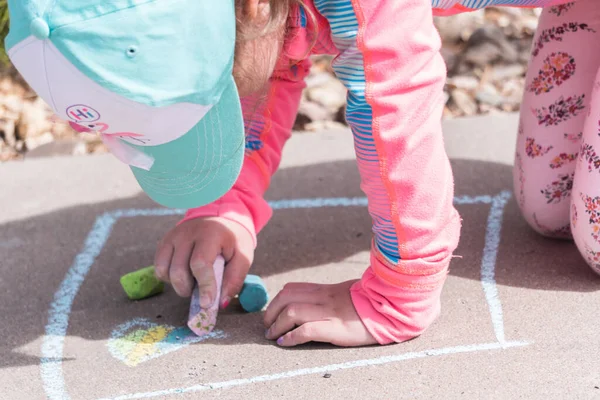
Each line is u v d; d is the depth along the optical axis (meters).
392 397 1.43
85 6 1.16
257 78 1.42
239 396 1.47
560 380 1.44
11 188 2.54
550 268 1.86
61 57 1.17
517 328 1.63
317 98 3.07
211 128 1.36
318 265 1.97
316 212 2.26
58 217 2.32
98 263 2.05
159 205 2.37
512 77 3.18
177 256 1.72
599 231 1.69
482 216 2.15
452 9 1.66
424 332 1.64
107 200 2.42
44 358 1.65
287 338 1.62
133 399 1.49
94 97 1.20
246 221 1.79
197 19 1.21
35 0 1.17
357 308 1.60
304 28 1.47
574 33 1.84
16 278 2.00
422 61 1.42
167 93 1.22
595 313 1.65
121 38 1.17
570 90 1.86
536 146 1.92
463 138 2.67
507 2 1.72
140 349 1.66
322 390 1.47
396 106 1.42
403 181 1.46
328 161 2.61
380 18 1.39
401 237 1.51
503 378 1.46
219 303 1.71
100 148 2.89
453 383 1.46
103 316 1.81
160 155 1.39
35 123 2.97
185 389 1.51
